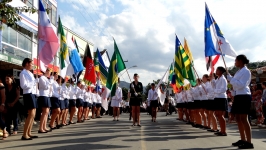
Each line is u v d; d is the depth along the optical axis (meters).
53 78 10.77
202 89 11.77
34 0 20.02
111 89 12.44
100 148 6.88
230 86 7.97
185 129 11.41
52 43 9.80
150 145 7.36
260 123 13.77
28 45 19.66
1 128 8.66
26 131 8.33
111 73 12.50
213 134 9.75
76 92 14.30
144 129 11.29
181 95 16.92
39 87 9.80
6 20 8.70
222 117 9.40
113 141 7.97
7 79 9.36
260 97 13.99
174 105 29.42
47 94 10.04
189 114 14.16
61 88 11.81
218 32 10.23
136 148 6.91
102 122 15.15
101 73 17.12
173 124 13.99
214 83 9.77
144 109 38.19
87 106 16.47
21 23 17.84
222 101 9.38
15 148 6.98
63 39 13.34
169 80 19.44
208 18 10.52
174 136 9.16
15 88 9.56
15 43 17.83
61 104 11.88
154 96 15.94
